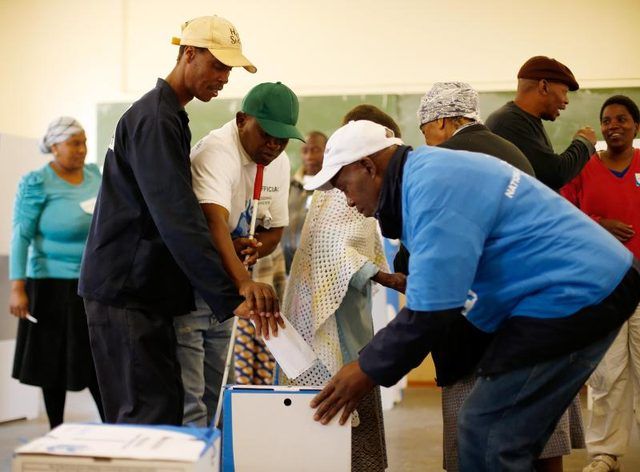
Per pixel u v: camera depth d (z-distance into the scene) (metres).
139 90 6.53
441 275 1.69
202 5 6.45
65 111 6.62
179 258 2.16
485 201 1.74
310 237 2.56
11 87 6.69
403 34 6.21
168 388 2.26
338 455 2.06
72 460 1.48
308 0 6.30
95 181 3.77
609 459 3.25
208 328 2.56
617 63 5.99
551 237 1.76
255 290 2.18
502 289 1.80
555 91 2.81
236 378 3.25
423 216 1.72
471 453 1.85
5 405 4.39
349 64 6.26
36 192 3.56
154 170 2.16
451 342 2.22
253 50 6.36
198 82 2.38
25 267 3.60
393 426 4.34
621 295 1.76
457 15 6.16
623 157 3.44
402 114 6.17
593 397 3.28
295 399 2.08
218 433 1.69
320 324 2.45
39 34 6.65
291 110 2.49
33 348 3.56
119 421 2.24
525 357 1.76
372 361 1.82
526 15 6.09
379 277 2.47
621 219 3.38
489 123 2.88
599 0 6.01
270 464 2.08
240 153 2.50
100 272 2.24
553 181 2.84
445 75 6.17
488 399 1.81
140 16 6.54
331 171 1.89
